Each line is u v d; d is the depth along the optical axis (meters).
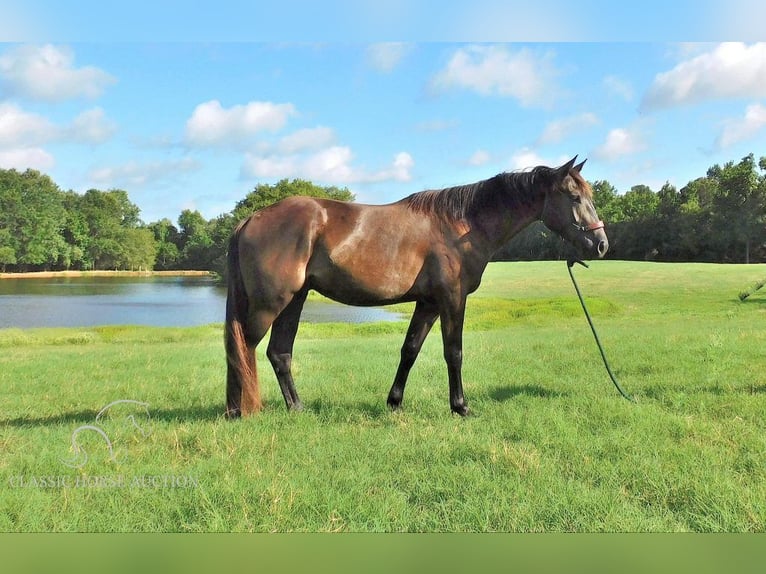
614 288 28.33
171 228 99.25
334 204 5.39
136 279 66.25
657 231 53.97
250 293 5.22
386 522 3.18
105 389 7.11
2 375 8.34
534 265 43.00
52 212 72.50
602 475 3.78
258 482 3.62
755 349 9.06
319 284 5.32
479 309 23.02
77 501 3.44
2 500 3.42
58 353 11.84
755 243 49.25
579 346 10.53
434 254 5.37
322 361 9.32
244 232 5.27
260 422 5.05
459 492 3.54
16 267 73.19
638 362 8.33
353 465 4.02
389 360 9.44
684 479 3.64
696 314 19.39
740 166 48.31
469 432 4.75
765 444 4.25
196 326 21.56
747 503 3.32
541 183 5.65
